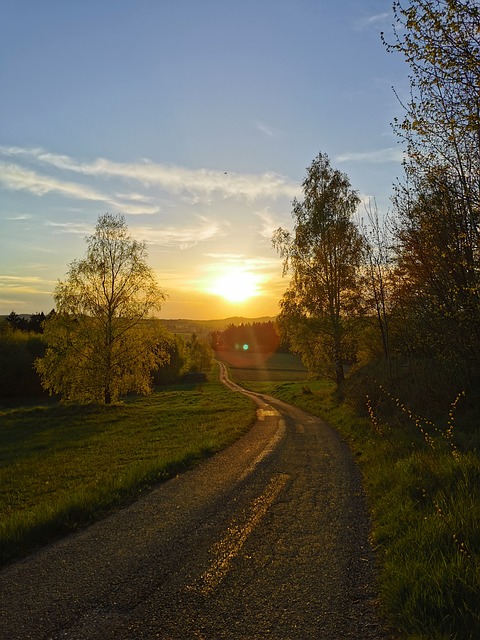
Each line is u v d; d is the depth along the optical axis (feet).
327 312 114.73
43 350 235.61
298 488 32.68
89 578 18.31
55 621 14.96
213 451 49.21
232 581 17.81
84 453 62.69
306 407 113.09
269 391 197.57
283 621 14.73
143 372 121.60
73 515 26.43
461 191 40.42
